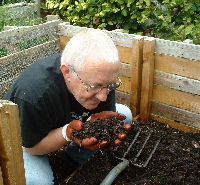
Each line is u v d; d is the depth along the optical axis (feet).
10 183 3.99
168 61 8.32
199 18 10.95
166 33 11.35
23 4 16.92
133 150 7.26
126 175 6.57
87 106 5.35
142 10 11.60
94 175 6.71
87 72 4.53
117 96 9.90
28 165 6.15
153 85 9.02
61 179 7.26
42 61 5.78
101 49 4.49
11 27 10.69
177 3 10.41
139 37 8.46
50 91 5.28
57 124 5.99
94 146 5.21
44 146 5.80
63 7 13.79
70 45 4.79
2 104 3.44
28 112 5.24
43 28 10.06
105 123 5.46
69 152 7.64
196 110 8.34
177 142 8.00
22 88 5.28
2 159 3.81
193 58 7.75
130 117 8.10
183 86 8.29
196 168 6.70
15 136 3.74
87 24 12.71
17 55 9.14
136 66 8.71
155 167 6.78
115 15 11.96
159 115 9.29
